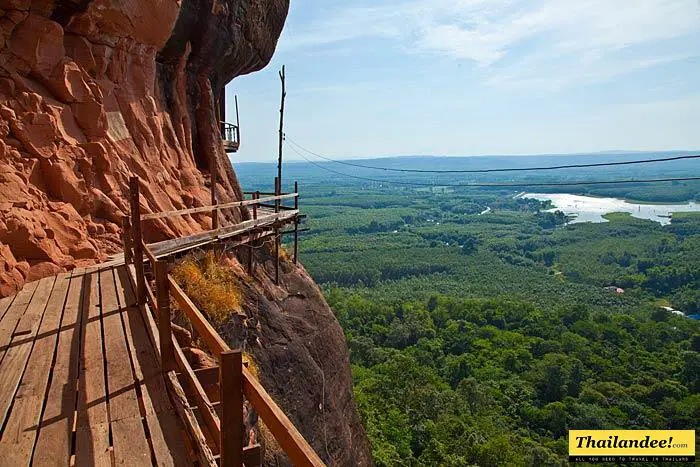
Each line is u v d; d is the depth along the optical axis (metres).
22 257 7.09
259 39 16.50
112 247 8.79
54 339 5.04
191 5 12.09
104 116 9.44
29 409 3.67
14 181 7.20
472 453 27.52
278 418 1.91
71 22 8.95
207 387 4.97
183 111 13.00
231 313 8.61
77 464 3.05
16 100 7.85
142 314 5.80
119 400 3.85
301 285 14.69
